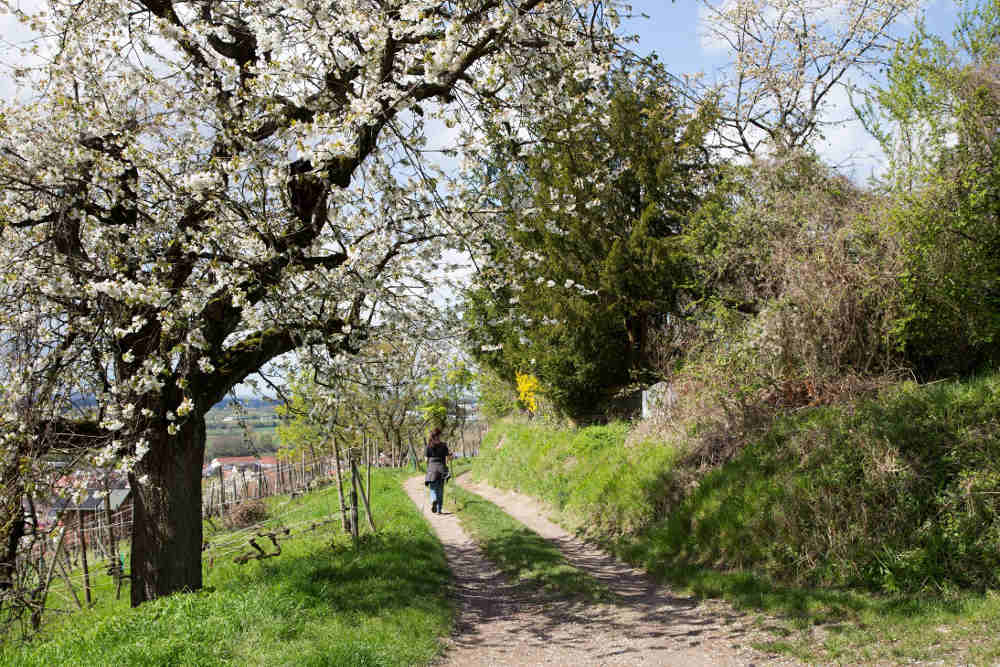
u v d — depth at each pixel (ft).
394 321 24.25
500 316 28.30
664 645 18.15
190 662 14.66
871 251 27.68
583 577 26.32
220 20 23.66
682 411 36.40
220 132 21.99
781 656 16.15
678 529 28.07
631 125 47.39
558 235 45.73
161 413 22.16
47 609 25.03
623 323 51.83
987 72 25.71
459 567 30.81
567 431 55.93
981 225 24.72
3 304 20.51
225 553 36.37
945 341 26.30
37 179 21.20
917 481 19.86
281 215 22.90
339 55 21.56
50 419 21.02
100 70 22.66
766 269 32.71
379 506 47.19
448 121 23.17
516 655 18.16
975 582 17.24
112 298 20.22
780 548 22.49
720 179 47.11
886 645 15.47
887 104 27.53
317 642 16.20
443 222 22.77
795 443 25.12
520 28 20.49
